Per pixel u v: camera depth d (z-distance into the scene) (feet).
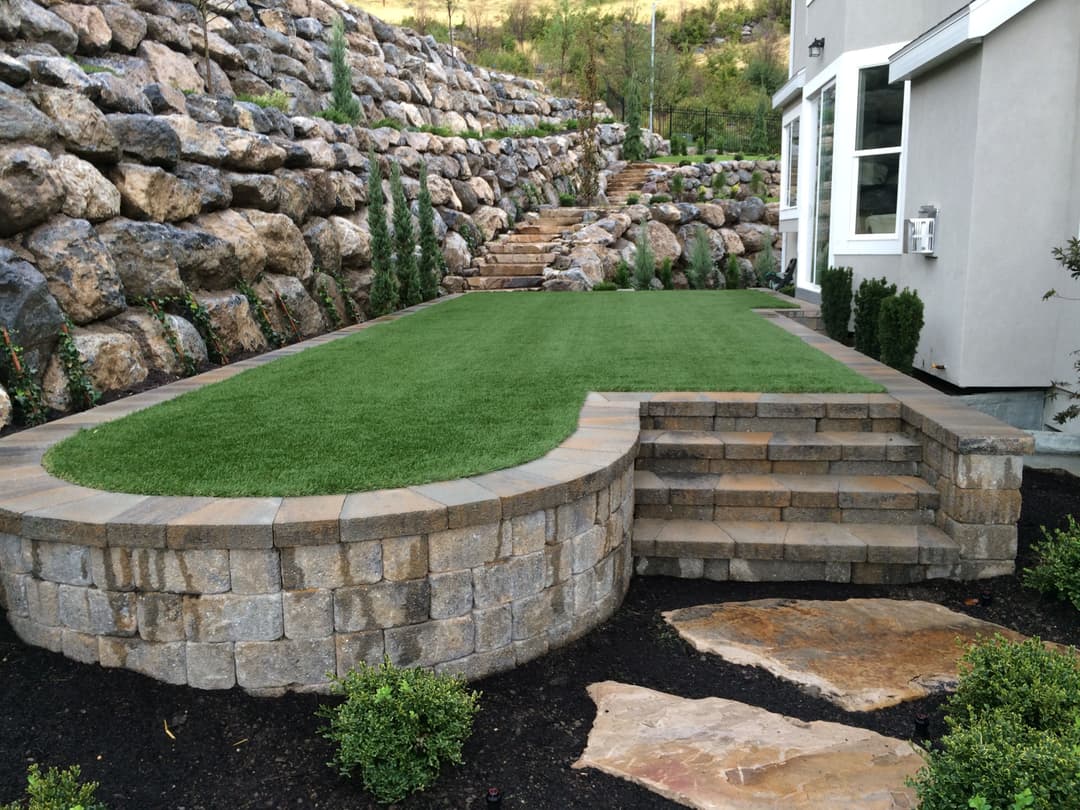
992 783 7.30
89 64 28.25
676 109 98.27
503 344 25.29
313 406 16.72
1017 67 20.95
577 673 11.37
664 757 9.37
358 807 8.79
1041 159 21.35
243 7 44.21
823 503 15.02
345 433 14.42
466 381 19.30
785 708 10.52
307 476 11.74
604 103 96.58
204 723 9.87
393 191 37.81
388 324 30.86
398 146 44.98
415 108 58.59
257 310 27.09
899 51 25.26
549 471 11.96
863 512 15.03
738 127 96.48
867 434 16.61
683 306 36.76
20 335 17.42
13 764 9.17
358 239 35.47
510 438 13.89
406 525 10.16
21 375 17.20
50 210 19.26
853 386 18.26
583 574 12.14
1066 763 7.22
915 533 14.55
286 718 10.01
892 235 30.63
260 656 10.18
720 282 60.70
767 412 16.88
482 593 10.87
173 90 27.30
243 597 10.05
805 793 8.66
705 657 11.76
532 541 11.22
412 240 38.58
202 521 9.92
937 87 23.85
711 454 16.08
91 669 10.52
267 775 9.22
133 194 22.53
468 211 52.85
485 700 10.66
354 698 9.34
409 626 10.48
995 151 21.29
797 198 45.80
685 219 61.36
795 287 43.09
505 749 9.71
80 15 30.37
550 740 9.89
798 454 15.93
